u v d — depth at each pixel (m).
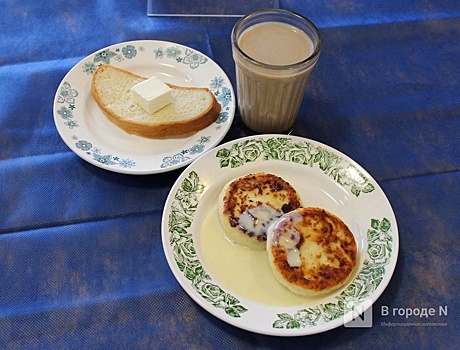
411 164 0.39
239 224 0.32
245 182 0.34
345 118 0.42
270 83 0.35
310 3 0.52
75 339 0.29
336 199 0.35
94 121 0.40
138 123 0.38
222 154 0.36
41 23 0.49
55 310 0.30
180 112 0.39
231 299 0.29
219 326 0.30
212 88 0.42
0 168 0.37
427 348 0.29
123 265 0.32
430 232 0.35
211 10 0.50
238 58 0.35
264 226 0.32
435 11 0.51
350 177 0.35
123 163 0.36
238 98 0.40
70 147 0.36
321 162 0.36
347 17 0.51
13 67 0.45
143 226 0.34
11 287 0.31
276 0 0.51
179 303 0.31
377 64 0.46
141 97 0.38
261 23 0.38
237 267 0.31
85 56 0.46
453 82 0.45
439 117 0.42
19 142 0.39
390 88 0.45
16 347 0.29
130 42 0.44
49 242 0.33
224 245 0.32
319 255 0.30
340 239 0.31
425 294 0.31
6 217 0.34
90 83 0.42
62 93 0.40
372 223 0.33
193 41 0.48
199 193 0.34
